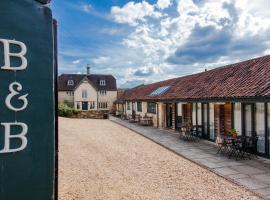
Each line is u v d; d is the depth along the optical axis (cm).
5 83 233
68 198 717
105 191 790
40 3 253
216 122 1542
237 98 1209
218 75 1786
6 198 231
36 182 245
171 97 2041
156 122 2572
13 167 234
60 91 5094
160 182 891
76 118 3653
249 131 1284
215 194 779
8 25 235
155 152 1396
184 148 1457
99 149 1470
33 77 246
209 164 1106
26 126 240
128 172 1009
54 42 273
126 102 3766
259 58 1582
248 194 775
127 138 1894
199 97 1561
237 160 1164
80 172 993
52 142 255
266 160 1143
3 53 232
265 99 1046
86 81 5094
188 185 860
